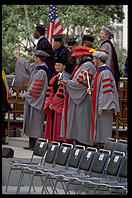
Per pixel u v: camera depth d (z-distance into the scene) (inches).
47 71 1317.7
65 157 1019.9
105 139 1164.5
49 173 969.5
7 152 1181.7
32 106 1318.9
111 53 1252.5
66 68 1242.0
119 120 1270.9
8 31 2033.7
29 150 1332.4
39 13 2034.9
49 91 1259.8
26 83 1493.6
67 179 962.7
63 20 2041.1
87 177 945.5
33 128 1327.5
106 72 1161.4
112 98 1156.5
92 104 1170.0
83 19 2032.5
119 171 924.6
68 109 1205.7
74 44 1371.8
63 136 1210.6
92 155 974.4
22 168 1014.4
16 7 2049.7
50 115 1262.3
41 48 1327.5
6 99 1385.3
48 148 1137.4
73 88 1194.0
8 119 1465.3
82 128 1197.7
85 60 1196.5
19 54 2055.9
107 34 1257.4
